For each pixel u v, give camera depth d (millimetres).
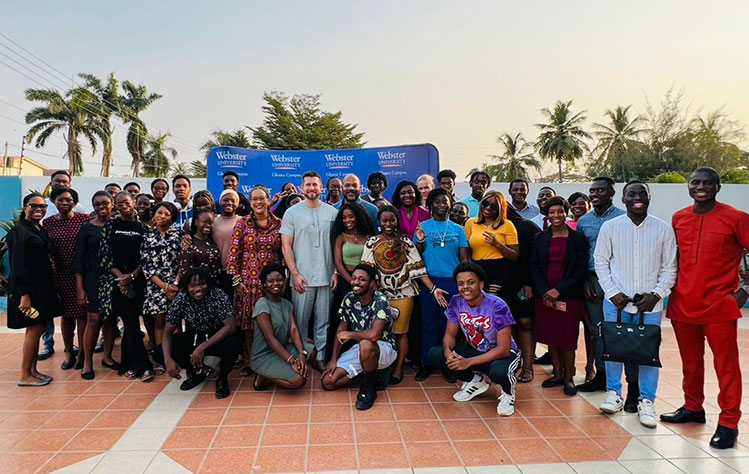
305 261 4266
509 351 3557
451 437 3154
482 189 5301
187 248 4180
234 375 4422
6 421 3365
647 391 3406
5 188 8930
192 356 3715
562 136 40188
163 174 34719
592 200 4098
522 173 42062
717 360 3109
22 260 3930
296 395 3902
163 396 3861
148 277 4184
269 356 3957
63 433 3180
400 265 4156
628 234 3441
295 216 4270
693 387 3365
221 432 3207
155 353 4055
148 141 34125
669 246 3311
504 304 3609
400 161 7816
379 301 3822
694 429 3301
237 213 5445
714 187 3104
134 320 4246
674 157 36344
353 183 4535
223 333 3805
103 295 4219
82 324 4527
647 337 3273
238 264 4250
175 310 3881
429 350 4219
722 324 3080
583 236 3984
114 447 2990
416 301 4621
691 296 3184
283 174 8016
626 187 3424
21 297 3910
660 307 3416
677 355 5273
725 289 3090
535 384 4230
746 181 25875
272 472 2709
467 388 3805
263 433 3195
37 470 2717
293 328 4008
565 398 3879
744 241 3006
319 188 4312
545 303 3945
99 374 4414
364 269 3805
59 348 5305
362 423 3365
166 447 2994
